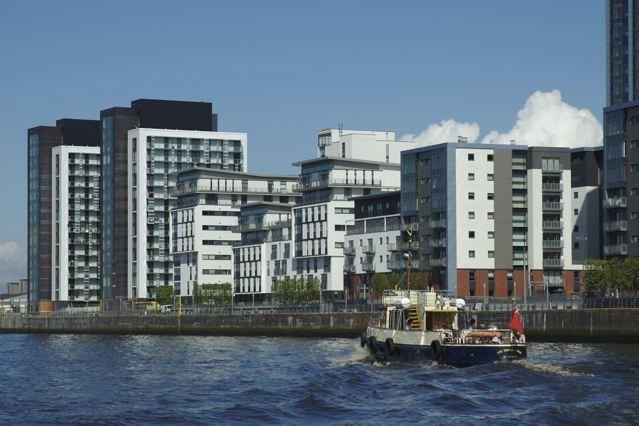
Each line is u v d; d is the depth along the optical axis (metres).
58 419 102.88
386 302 147.38
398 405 105.12
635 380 118.00
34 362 181.12
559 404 102.25
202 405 110.56
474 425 93.75
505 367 127.81
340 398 110.75
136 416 102.94
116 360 181.50
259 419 100.06
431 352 133.38
